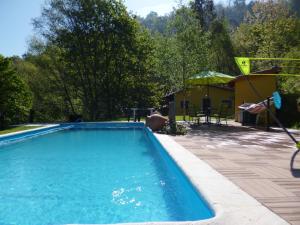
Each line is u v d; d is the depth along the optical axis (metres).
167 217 5.02
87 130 19.16
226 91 34.03
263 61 31.75
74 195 6.21
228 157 7.81
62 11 31.17
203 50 22.25
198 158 7.60
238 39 47.16
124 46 31.91
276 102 7.29
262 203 4.27
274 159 7.52
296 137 11.86
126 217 5.04
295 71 22.84
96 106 32.94
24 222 4.88
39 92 35.06
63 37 31.22
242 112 17.55
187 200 5.83
